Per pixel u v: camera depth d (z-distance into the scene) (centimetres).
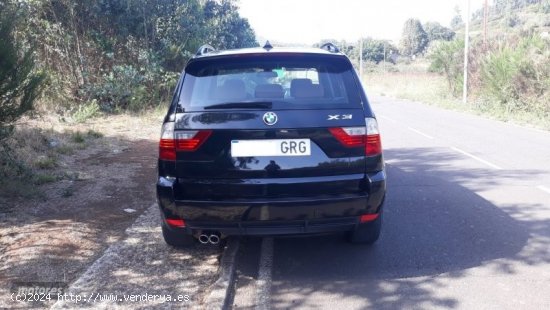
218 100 407
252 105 399
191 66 431
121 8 1576
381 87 3734
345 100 411
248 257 477
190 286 402
